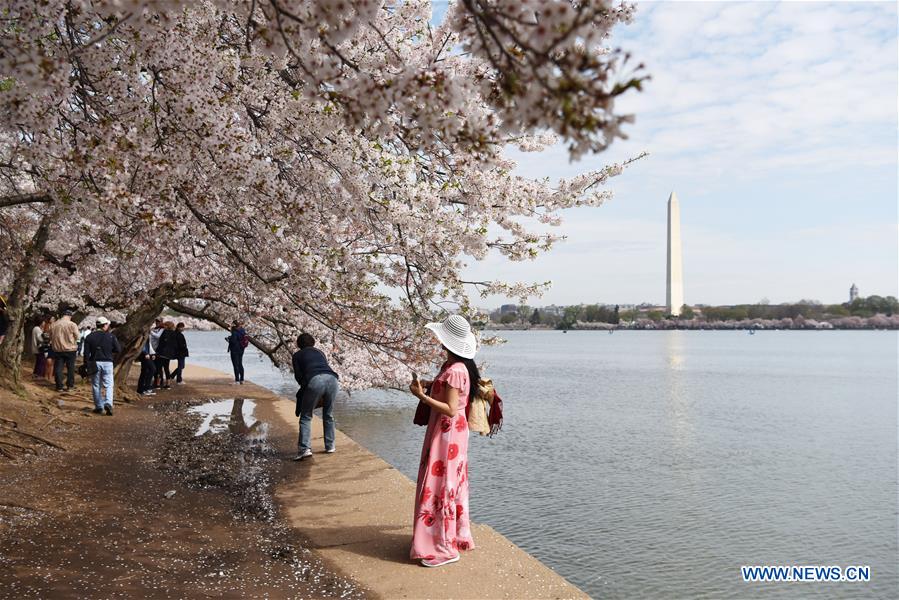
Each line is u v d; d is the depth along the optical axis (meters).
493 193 6.04
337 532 5.59
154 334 18.45
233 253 5.69
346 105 2.80
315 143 5.35
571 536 8.31
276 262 6.10
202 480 7.43
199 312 16.27
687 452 14.34
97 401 12.03
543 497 10.07
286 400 16.23
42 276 14.23
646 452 14.18
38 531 5.25
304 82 5.05
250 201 5.29
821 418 20.94
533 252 6.67
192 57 4.15
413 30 5.74
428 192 5.58
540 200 6.78
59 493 6.49
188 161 4.46
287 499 6.66
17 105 3.30
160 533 5.41
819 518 9.46
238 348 20.36
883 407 24.14
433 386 4.97
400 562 4.85
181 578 4.43
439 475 4.88
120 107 4.23
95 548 4.93
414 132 3.00
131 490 6.81
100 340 12.08
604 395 27.39
